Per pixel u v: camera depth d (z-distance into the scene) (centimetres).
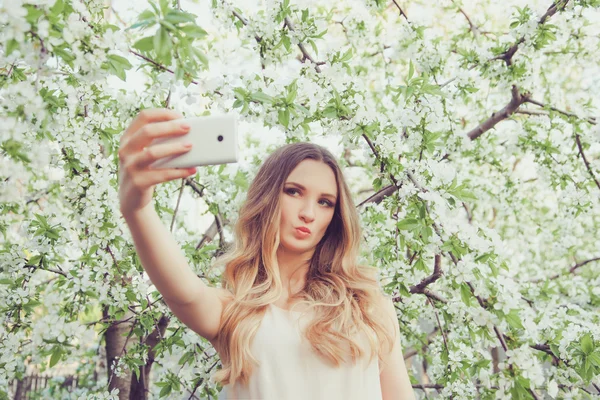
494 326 184
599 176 364
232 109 224
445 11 428
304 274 187
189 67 112
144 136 105
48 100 171
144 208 115
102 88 245
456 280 184
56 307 267
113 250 262
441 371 333
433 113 244
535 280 479
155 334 380
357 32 366
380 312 184
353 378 159
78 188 239
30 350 271
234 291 174
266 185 184
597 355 225
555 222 465
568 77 462
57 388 672
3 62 143
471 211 481
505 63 336
